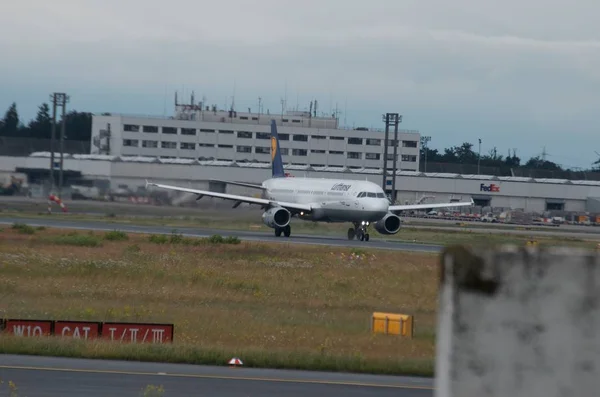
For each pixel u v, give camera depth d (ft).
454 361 57.00
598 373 55.42
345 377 270.67
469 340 56.90
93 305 432.25
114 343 309.83
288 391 240.12
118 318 390.83
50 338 315.78
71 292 476.54
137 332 337.72
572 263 56.03
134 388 234.79
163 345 308.60
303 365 285.23
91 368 266.16
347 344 339.98
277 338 351.25
